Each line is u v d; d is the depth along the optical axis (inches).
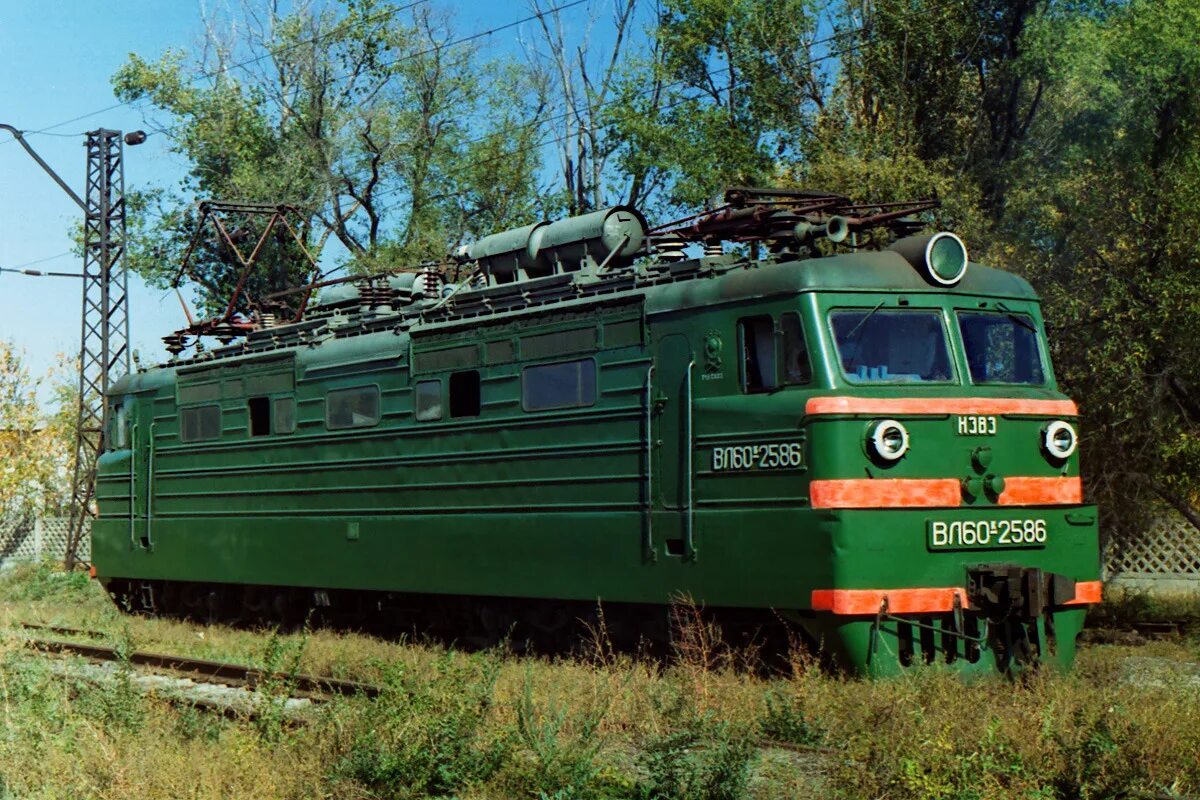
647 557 502.0
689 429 487.5
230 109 1469.0
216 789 328.8
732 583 469.4
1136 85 673.0
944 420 456.4
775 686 420.8
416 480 608.4
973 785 300.8
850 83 1060.5
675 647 480.4
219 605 764.6
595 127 1389.0
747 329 476.7
